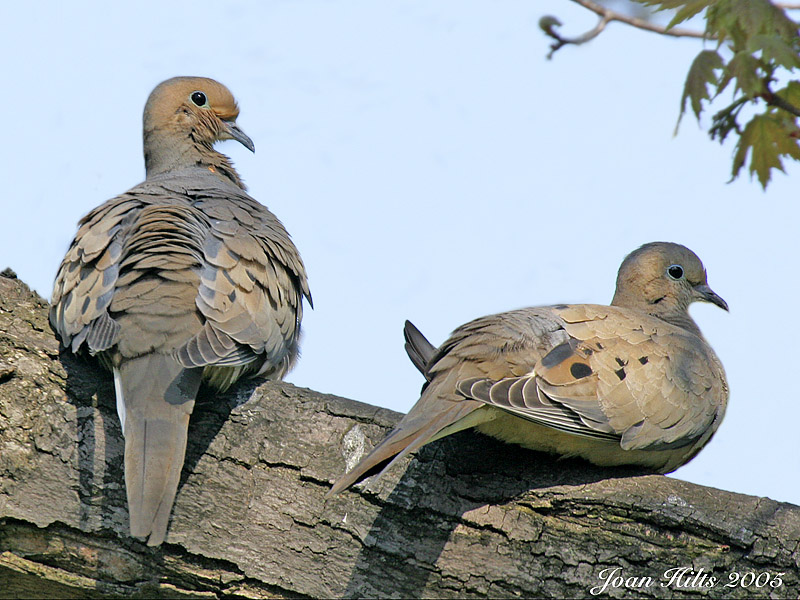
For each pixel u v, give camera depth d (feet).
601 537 26.99
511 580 26.71
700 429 32.07
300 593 27.12
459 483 27.78
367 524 27.40
